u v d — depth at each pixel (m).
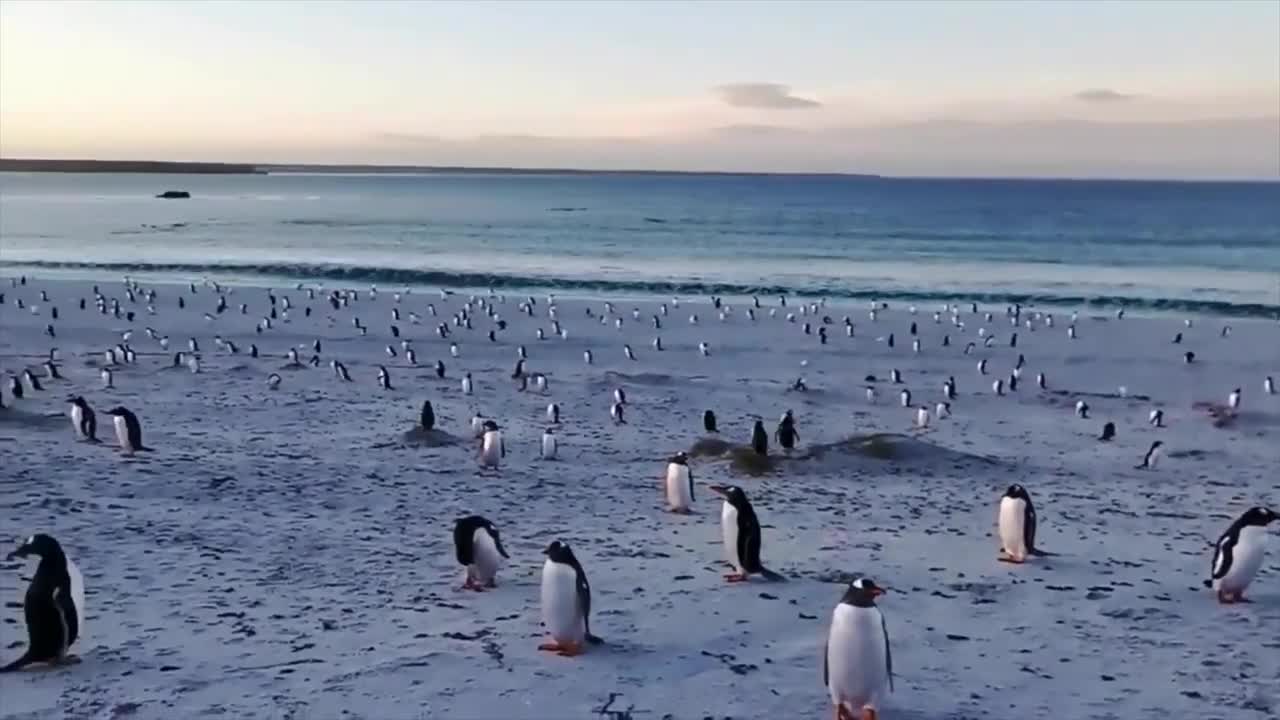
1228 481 26.66
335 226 148.00
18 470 21.45
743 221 164.75
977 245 117.69
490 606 13.55
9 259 93.56
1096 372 45.34
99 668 11.02
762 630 12.73
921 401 38.91
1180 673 11.77
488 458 24.77
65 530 16.94
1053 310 65.19
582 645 11.80
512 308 63.16
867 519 20.48
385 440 28.30
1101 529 20.14
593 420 33.84
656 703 10.28
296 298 66.69
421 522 18.84
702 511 20.67
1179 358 48.19
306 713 9.91
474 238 126.12
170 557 15.66
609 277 82.25
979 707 10.59
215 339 51.88
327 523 18.45
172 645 11.80
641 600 13.97
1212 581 15.34
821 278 82.62
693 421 33.91
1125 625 13.58
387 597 13.91
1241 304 66.00
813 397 39.09
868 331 55.47
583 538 17.98
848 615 9.59
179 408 32.97
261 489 21.08
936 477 25.89
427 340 52.75
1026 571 16.34
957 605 14.31
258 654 11.54
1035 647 12.57
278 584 14.44
